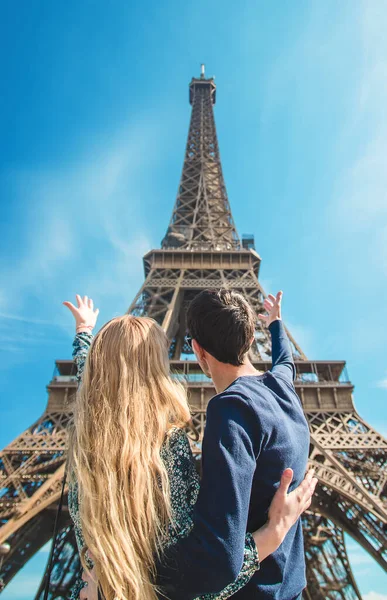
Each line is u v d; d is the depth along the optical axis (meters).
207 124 137.75
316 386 50.84
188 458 4.88
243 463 4.27
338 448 44.09
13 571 41.59
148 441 4.72
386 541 38.47
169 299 70.88
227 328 5.89
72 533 56.88
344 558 64.75
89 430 4.95
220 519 3.88
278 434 4.87
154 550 4.14
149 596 4.00
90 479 4.56
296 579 4.97
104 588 4.11
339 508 47.50
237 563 3.75
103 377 5.27
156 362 5.50
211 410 4.84
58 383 52.00
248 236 95.31
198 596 3.88
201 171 115.44
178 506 4.45
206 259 78.50
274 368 6.84
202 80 155.75
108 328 5.84
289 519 4.60
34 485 42.78
